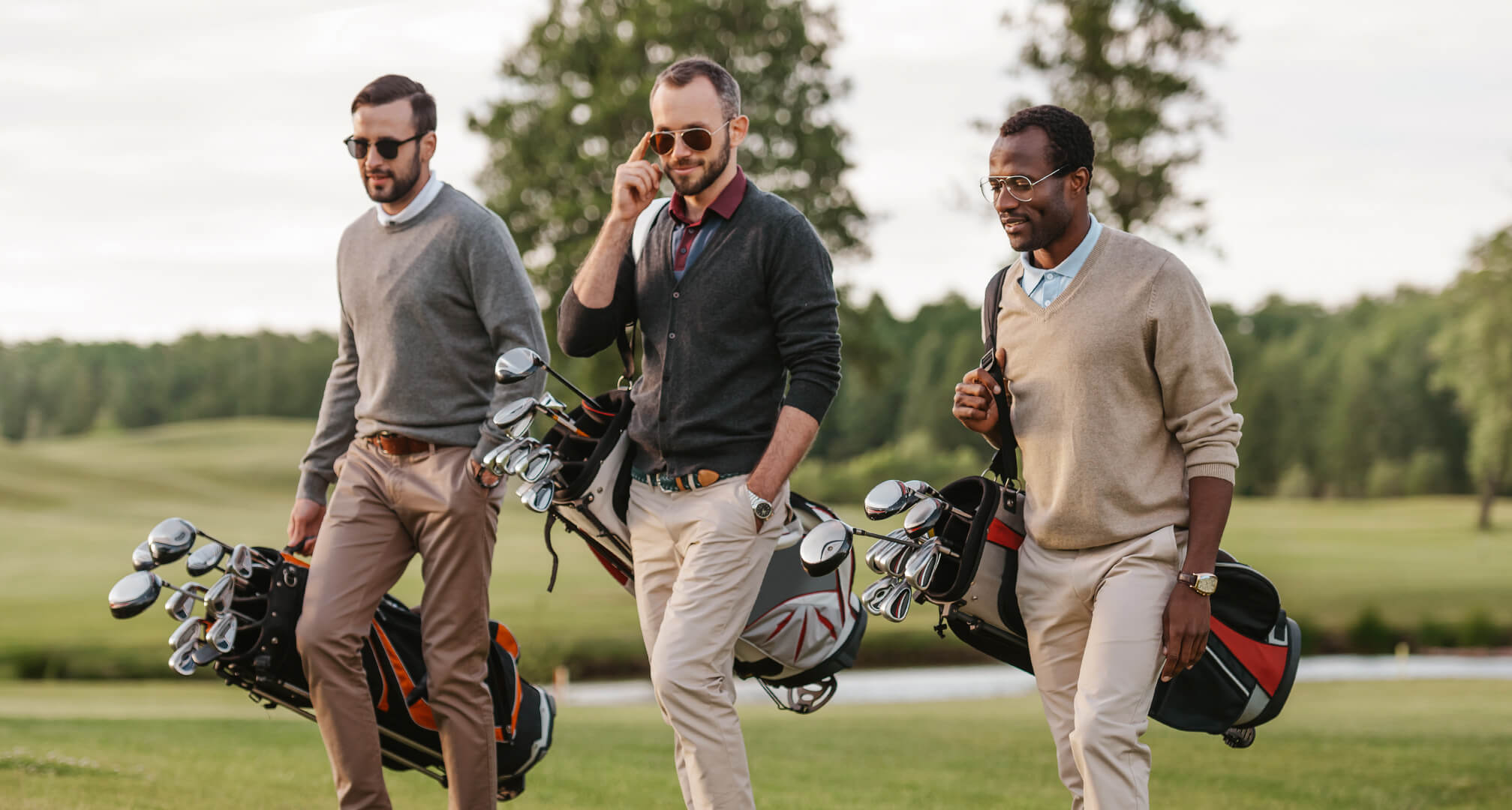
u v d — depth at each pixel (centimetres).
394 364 471
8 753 700
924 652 2720
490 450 455
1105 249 396
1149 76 3678
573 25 3950
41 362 14050
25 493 6116
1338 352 10325
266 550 478
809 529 481
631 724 1221
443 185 485
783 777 766
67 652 2373
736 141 436
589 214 3588
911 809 642
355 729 461
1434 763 794
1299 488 9944
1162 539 389
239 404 13988
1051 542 403
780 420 423
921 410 11188
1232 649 407
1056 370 397
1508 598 3631
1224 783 734
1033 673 442
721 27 3891
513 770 512
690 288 432
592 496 450
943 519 434
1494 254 6794
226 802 589
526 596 3356
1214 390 385
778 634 466
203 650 460
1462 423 9575
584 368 3647
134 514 5750
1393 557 4788
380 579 473
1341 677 2166
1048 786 743
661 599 448
